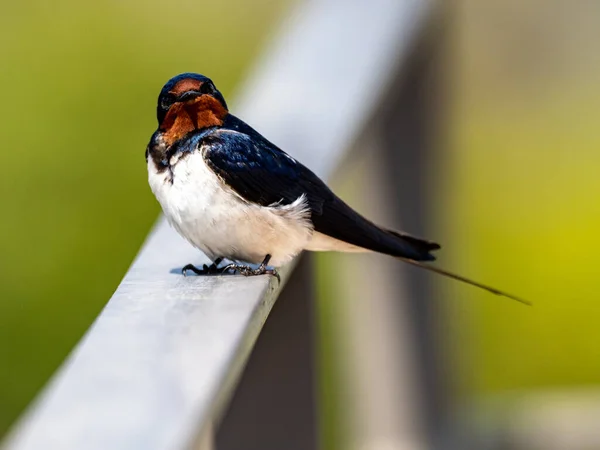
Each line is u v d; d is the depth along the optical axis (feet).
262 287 16.93
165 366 12.44
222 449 20.68
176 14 54.24
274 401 20.84
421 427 30.22
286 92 26.50
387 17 28.99
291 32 29.22
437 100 30.60
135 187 44.68
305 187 22.45
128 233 43.68
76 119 47.14
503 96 60.95
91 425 10.75
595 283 44.88
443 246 31.22
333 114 25.46
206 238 21.49
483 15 60.85
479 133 59.31
